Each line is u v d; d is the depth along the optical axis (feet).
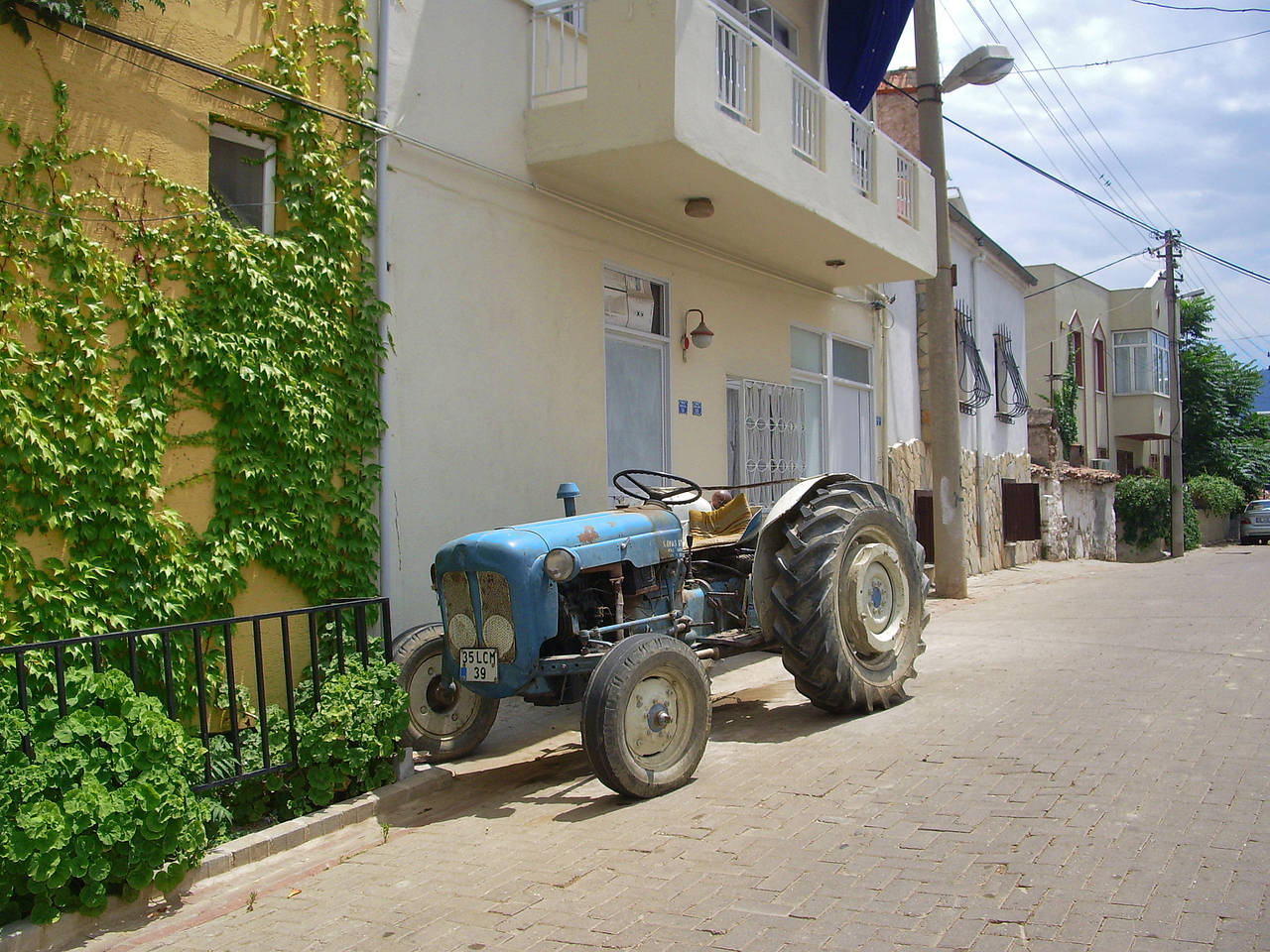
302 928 13.26
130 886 13.75
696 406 34.83
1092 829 14.19
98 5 18.47
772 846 14.58
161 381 19.17
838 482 24.86
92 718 13.94
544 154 27.35
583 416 29.50
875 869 13.43
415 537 24.14
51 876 12.88
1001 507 65.51
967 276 62.49
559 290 28.81
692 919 12.39
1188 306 121.60
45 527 17.39
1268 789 15.47
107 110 18.76
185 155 19.95
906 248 38.88
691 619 21.17
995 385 66.39
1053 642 30.58
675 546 21.22
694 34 26.30
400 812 18.12
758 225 33.09
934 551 48.06
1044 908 11.85
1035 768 17.19
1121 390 113.91
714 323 36.04
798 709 23.72
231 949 12.79
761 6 39.47
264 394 20.67
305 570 21.42
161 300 19.21
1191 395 121.08
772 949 11.43
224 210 21.07
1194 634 31.07
